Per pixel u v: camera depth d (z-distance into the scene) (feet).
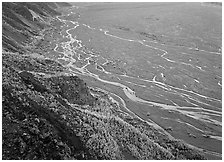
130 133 114.11
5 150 83.46
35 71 131.85
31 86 112.16
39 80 120.16
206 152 124.36
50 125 94.43
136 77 203.10
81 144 94.38
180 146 123.75
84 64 221.66
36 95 106.52
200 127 143.54
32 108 97.91
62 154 88.33
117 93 172.96
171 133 136.05
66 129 96.27
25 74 118.93
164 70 219.41
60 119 99.04
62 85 128.67
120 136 109.19
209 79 207.00
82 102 129.08
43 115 97.45
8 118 91.30
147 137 119.44
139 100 167.02
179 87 190.90
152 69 220.02
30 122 92.63
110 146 99.81
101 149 96.43
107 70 212.23
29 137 88.02
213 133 139.13
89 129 101.04
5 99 96.84
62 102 113.50
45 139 89.66
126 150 103.60
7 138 86.07
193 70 222.89
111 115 130.00
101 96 161.07
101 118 114.52
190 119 150.20
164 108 159.63
